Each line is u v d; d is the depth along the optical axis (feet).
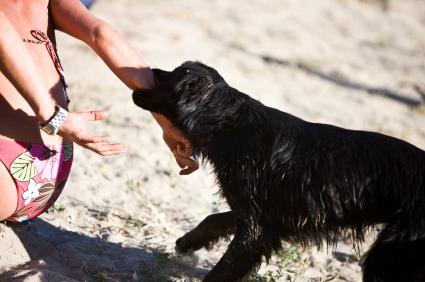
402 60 78.79
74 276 26.02
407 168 25.30
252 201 25.70
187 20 75.10
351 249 33.17
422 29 95.40
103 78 53.31
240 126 25.88
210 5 83.20
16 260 25.76
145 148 41.55
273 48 72.64
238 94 26.50
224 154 25.80
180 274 28.22
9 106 24.21
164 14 75.36
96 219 32.40
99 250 28.99
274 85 60.54
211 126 26.07
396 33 90.68
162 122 27.07
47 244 27.58
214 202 35.78
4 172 24.00
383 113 59.31
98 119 24.25
